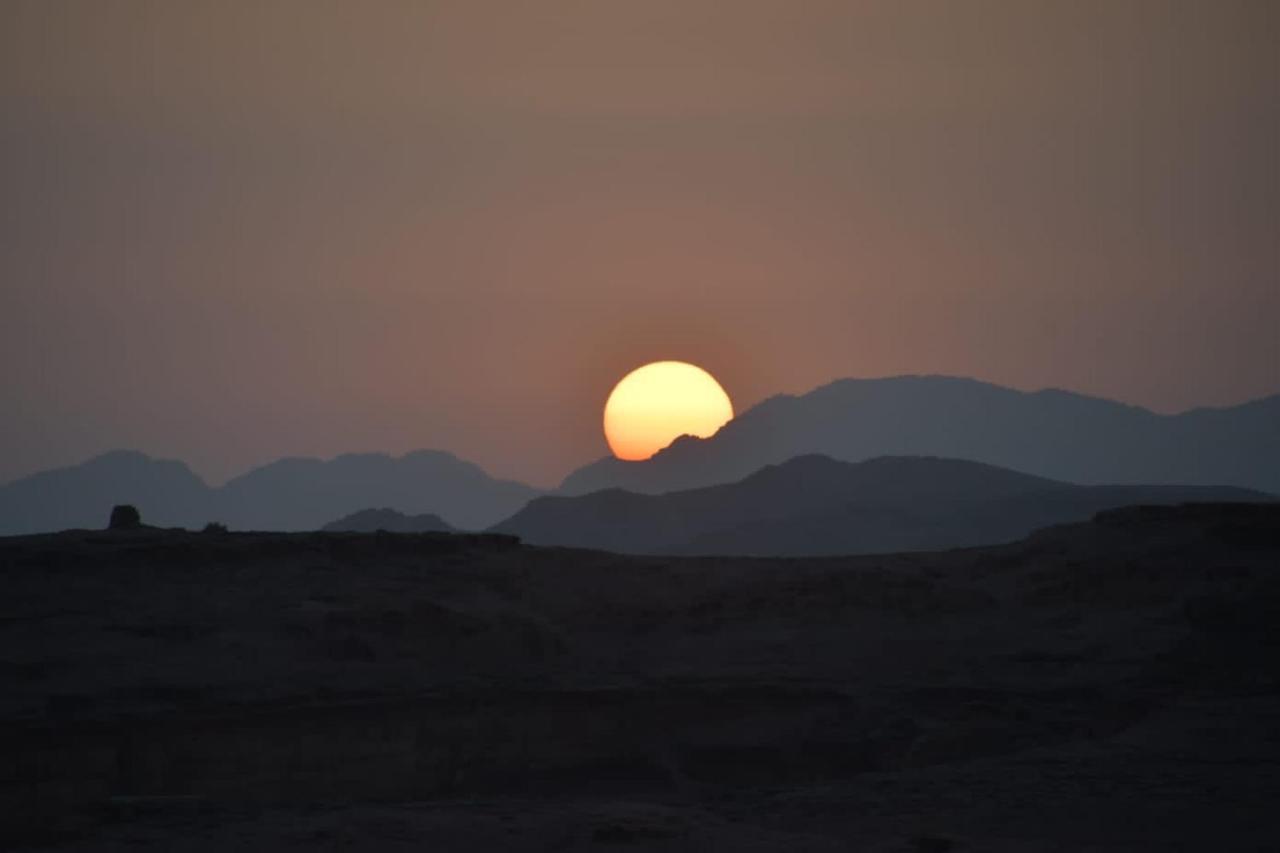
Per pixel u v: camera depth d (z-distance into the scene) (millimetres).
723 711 149750
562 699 145125
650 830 106250
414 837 106188
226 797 126625
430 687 142250
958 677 157375
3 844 112188
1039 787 118000
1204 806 110750
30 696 129750
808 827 111250
